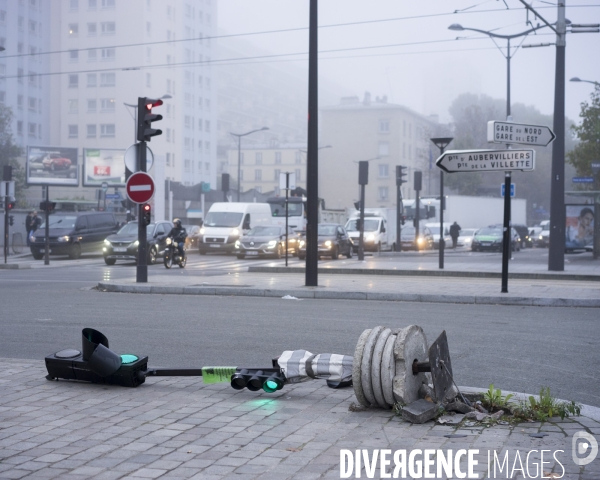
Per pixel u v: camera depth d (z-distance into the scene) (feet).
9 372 24.36
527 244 186.39
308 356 21.62
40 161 179.22
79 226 107.14
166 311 42.37
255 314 41.22
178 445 16.46
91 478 14.30
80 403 20.34
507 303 48.65
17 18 270.67
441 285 58.59
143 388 22.33
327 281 63.05
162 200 167.94
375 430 17.70
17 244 134.10
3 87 263.70
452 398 19.49
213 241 118.83
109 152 185.78
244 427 17.95
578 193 109.29
